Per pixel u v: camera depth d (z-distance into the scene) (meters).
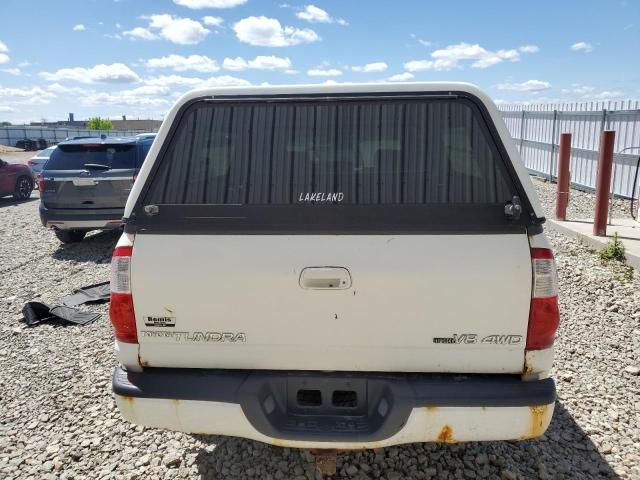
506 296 2.24
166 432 3.32
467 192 2.34
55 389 3.93
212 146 2.48
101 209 8.08
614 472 2.86
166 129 2.49
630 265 6.41
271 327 2.35
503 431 2.25
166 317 2.39
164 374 2.42
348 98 2.47
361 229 2.31
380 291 2.28
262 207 2.38
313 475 2.85
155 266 2.37
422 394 2.24
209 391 2.33
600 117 12.02
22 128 51.09
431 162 2.39
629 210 9.98
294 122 2.48
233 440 3.20
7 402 3.75
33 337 4.98
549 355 2.29
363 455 3.00
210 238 2.36
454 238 2.27
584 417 3.39
